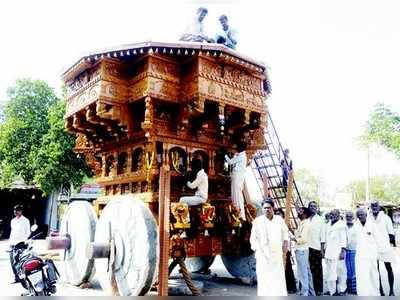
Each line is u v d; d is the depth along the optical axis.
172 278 10.91
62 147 25.88
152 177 9.00
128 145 9.98
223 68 8.99
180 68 8.97
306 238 9.72
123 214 8.20
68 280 10.45
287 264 10.30
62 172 26.05
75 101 9.77
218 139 10.52
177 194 9.57
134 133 9.40
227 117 9.96
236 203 9.70
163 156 9.26
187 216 8.21
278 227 8.02
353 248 11.14
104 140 10.95
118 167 10.39
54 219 31.09
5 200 32.19
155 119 9.16
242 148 10.94
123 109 9.00
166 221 7.58
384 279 13.11
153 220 7.71
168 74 8.74
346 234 10.66
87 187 32.38
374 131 38.03
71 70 9.45
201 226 8.71
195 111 8.75
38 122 27.64
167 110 9.41
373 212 10.42
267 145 11.65
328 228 10.61
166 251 7.49
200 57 8.55
